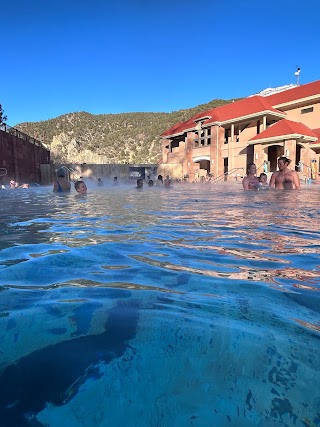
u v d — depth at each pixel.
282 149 25.28
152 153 102.44
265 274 1.78
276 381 0.85
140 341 1.04
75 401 0.80
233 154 27.17
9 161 18.44
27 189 13.89
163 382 0.85
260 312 1.28
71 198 8.09
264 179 10.00
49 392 0.82
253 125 26.52
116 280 1.67
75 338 1.06
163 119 119.81
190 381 0.85
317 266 1.94
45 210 5.14
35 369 0.90
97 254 2.21
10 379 0.87
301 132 22.23
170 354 0.97
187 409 0.77
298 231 3.06
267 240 2.66
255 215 4.26
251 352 0.98
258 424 0.73
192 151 30.73
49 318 1.21
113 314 1.24
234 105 29.11
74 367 0.91
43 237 2.82
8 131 19.33
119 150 110.00
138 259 2.10
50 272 1.81
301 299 1.42
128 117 131.38
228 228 3.24
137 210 5.04
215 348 1.00
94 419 0.75
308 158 23.69
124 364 0.92
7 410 0.77
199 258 2.12
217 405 0.78
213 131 28.03
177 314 1.25
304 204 5.73
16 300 1.39
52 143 108.44
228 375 0.88
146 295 1.46
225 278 1.71
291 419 0.74
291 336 1.09
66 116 135.50
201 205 5.80
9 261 2.03
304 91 25.81
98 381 0.86
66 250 2.34
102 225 3.48
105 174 29.11
